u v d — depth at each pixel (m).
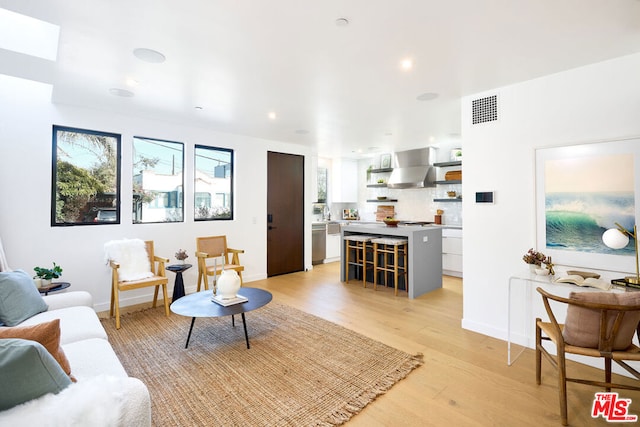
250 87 2.89
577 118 2.46
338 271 6.00
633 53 2.22
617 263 2.27
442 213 6.27
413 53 2.23
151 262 3.83
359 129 4.55
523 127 2.74
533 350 2.69
